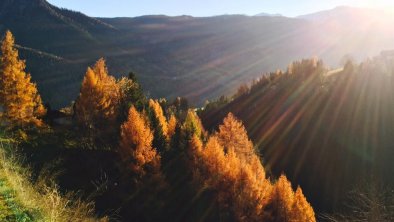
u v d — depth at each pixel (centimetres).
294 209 4197
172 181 3997
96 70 4391
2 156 930
